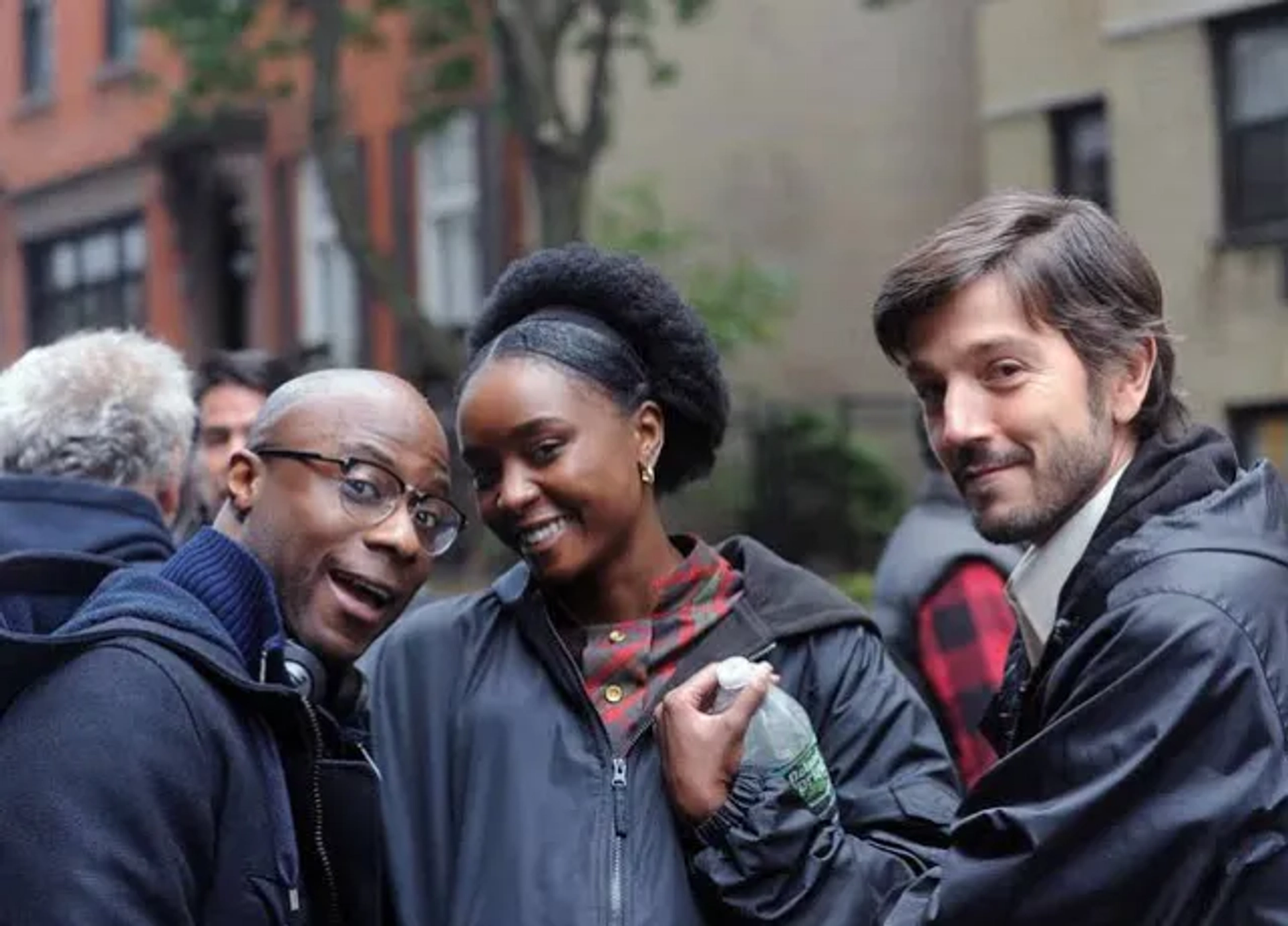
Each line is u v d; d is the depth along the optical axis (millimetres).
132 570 2295
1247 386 13344
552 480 2451
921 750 2561
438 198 17828
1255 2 13188
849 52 17016
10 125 23297
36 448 3014
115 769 2031
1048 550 2289
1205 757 1997
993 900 2068
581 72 16781
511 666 2566
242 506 2396
